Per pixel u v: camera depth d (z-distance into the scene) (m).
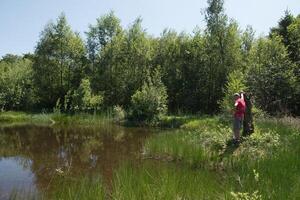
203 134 19.78
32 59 50.00
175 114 36.69
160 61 43.72
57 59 47.47
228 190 9.49
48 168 15.14
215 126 22.84
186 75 40.34
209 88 38.62
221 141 17.33
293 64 31.17
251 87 30.39
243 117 17.84
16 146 20.81
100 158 17.16
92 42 47.28
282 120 23.69
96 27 46.97
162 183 10.07
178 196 9.41
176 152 16.44
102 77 44.25
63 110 43.59
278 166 11.82
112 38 44.81
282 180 10.30
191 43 40.69
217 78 38.06
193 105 39.31
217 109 38.09
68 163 16.09
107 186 11.88
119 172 12.28
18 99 46.81
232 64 37.78
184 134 20.94
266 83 30.44
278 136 17.45
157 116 32.31
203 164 14.72
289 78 30.27
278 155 13.59
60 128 30.14
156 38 46.41
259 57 31.52
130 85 43.50
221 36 37.88
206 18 38.41
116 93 43.75
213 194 9.54
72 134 26.19
